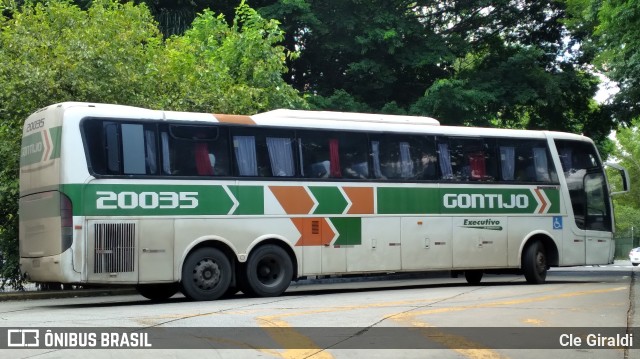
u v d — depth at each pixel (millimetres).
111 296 19828
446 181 19031
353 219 17688
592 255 21109
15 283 20922
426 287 19812
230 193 16312
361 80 30031
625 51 22031
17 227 20688
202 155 16141
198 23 26125
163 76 21172
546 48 33625
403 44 29406
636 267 44500
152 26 22250
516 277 28359
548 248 20578
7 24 20844
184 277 15766
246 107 22375
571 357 8352
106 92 19453
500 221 19719
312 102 28516
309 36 29672
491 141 19906
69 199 14742
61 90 19125
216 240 16109
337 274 17484
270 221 16719
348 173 17766
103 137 15141
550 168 20734
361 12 29281
